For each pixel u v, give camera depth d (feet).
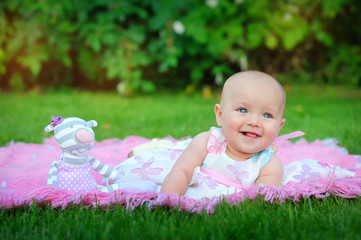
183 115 17.94
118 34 23.12
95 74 25.38
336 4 25.46
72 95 24.86
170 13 23.27
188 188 7.20
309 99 24.08
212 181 7.03
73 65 27.40
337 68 30.04
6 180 7.88
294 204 6.68
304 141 12.21
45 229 5.45
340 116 17.57
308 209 6.27
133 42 23.41
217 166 7.25
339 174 7.85
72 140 6.73
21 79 26.32
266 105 6.70
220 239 5.14
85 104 21.08
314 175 7.70
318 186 6.98
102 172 7.54
